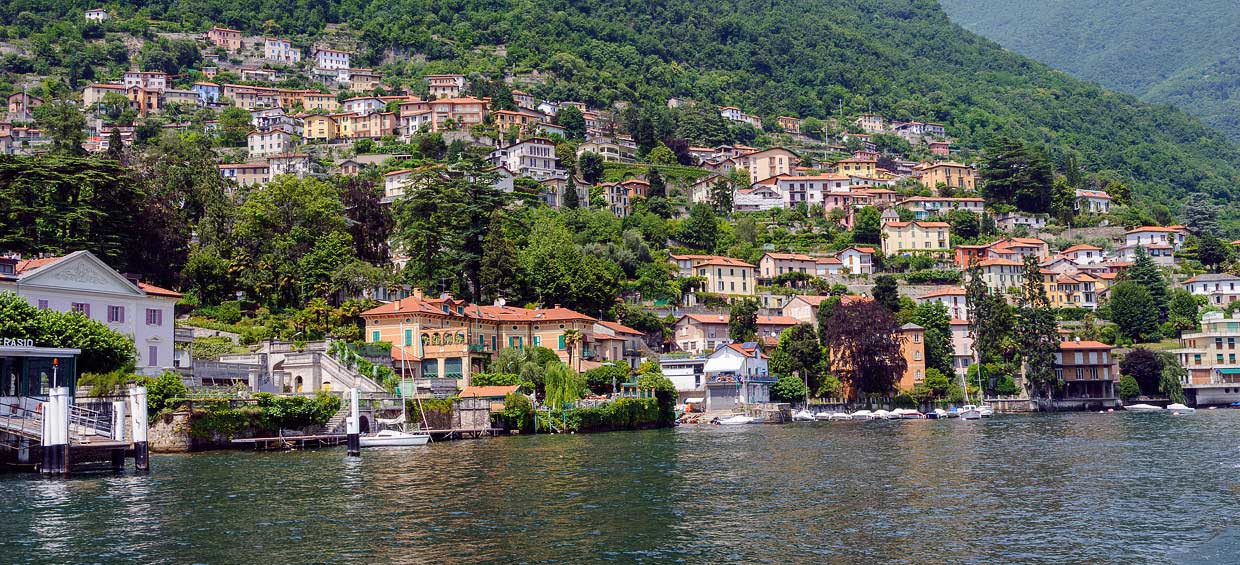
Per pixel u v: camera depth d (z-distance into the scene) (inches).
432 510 2785.4
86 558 2228.1
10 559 2219.5
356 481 3297.2
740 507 2864.2
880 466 3801.7
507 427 5428.2
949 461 3978.8
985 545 2402.8
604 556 2285.9
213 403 4197.8
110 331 4306.1
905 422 6889.8
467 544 2383.1
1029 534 2517.2
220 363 4894.2
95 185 5861.2
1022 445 4699.8
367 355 5575.8
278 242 6722.4
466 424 5211.6
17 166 5698.8
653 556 2288.4
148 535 2443.4
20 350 3629.4
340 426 4638.3
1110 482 3371.1
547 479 3383.4
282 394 4601.4
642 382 6387.8
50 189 5689.0
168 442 4077.3
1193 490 3193.9
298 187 7130.9
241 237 6806.1
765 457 4099.4
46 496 2942.9
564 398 5590.6
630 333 7500.0
